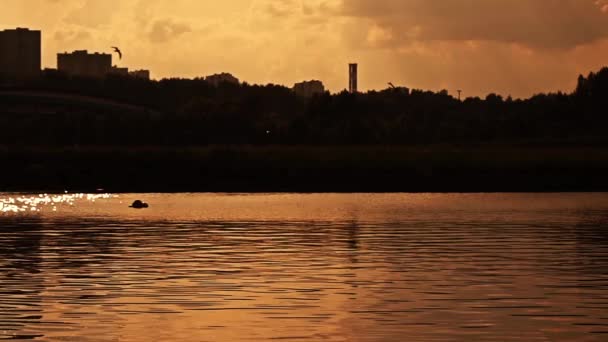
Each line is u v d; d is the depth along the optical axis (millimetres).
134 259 75562
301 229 104562
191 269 69375
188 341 45875
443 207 146500
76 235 97688
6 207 150250
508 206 150125
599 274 66188
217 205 154250
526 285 61344
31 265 72000
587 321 49812
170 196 187750
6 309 53406
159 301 55906
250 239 92625
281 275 66188
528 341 45531
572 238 93000
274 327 48719
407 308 53500
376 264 72250
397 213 132875
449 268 69750
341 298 56750
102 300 56188
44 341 45812
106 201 168375
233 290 59656
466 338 46156
